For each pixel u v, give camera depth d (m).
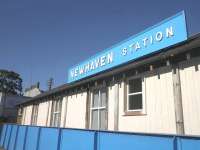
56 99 17.14
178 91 7.98
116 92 10.91
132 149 5.66
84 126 12.66
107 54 12.17
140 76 9.80
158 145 5.06
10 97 45.22
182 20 8.55
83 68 14.16
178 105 7.88
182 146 4.62
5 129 18.02
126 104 10.30
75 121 13.70
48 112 17.89
